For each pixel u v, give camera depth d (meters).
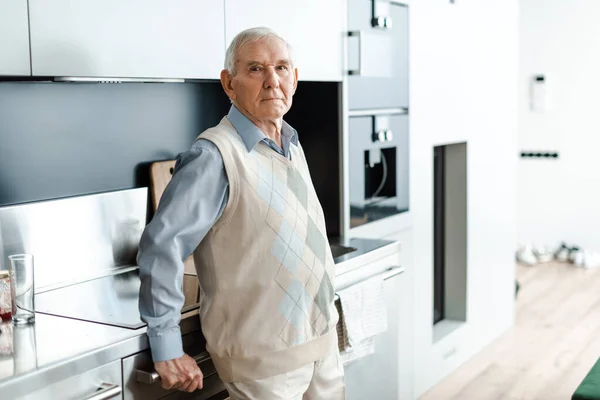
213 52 2.37
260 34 1.91
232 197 1.84
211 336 1.91
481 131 4.31
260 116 1.90
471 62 4.14
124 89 2.52
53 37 1.91
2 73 1.81
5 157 2.18
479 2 4.21
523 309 5.23
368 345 2.68
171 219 1.77
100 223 2.41
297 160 2.01
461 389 3.83
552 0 6.52
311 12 2.79
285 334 1.90
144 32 2.14
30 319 1.89
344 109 3.02
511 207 4.78
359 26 3.07
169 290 1.78
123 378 1.76
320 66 2.85
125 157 2.54
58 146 2.32
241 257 1.86
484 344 4.47
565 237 6.70
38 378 1.55
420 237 3.71
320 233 1.99
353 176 3.11
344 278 2.55
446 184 4.24
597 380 2.57
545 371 4.04
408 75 3.48
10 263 1.87
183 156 1.86
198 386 1.84
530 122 6.72
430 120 3.72
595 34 6.37
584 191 6.57
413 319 3.67
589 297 5.48
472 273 4.30
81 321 1.92
